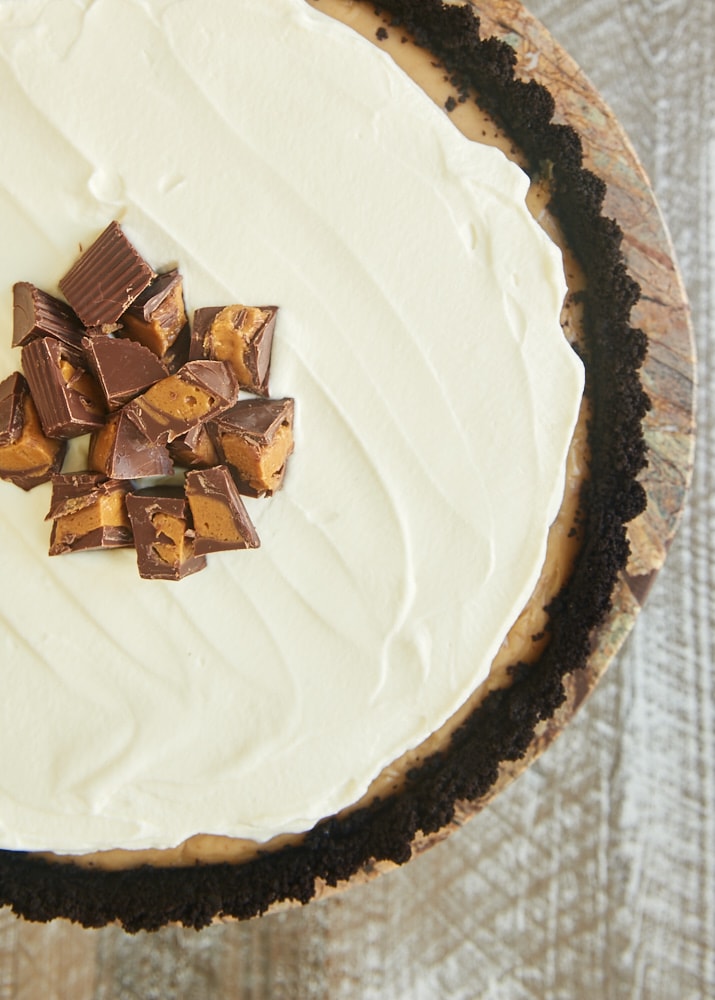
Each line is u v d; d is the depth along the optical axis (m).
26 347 0.34
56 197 0.35
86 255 0.34
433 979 0.43
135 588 0.36
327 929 0.43
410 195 0.35
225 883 0.37
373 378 0.35
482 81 0.36
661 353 0.37
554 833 0.44
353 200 0.35
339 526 0.35
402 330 0.35
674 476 0.37
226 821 0.36
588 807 0.43
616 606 0.37
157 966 0.43
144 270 0.34
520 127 0.36
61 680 0.36
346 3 0.36
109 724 0.36
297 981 0.43
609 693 0.43
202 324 0.34
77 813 0.36
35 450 0.34
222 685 0.36
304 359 0.35
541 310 0.35
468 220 0.35
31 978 0.43
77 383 0.34
